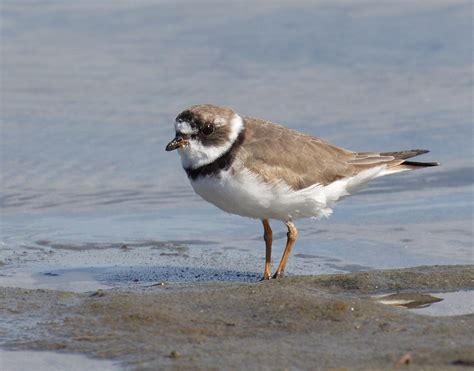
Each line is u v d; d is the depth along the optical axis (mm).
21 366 8016
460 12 23891
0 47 22312
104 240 12867
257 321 8867
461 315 9031
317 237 12914
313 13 24484
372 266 11562
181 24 24094
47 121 17984
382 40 22438
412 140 16641
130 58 21734
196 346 8227
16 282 11000
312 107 18469
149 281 11008
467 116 17828
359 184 11633
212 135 10844
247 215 11281
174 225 13570
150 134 17359
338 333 8453
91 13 24875
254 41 22703
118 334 8625
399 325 8602
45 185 15266
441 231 12914
